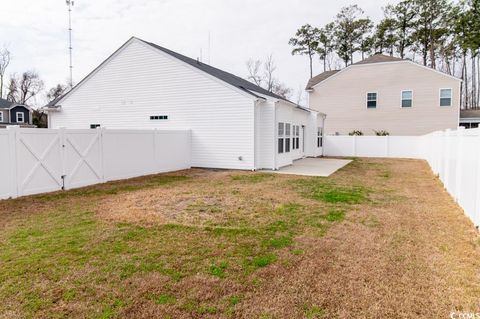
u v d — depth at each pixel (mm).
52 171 7633
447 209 5918
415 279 3076
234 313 2510
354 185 8711
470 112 23375
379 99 21859
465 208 5547
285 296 2768
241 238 4242
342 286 2943
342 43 34344
